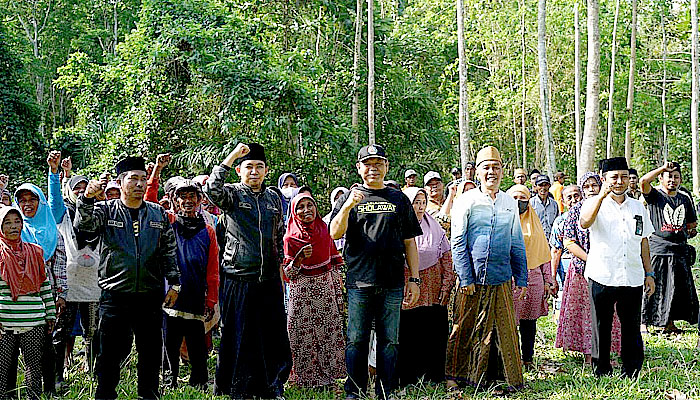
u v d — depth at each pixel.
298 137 19.48
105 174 7.03
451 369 6.08
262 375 5.68
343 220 5.63
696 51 24.03
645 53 34.19
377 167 5.83
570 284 6.93
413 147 23.88
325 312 6.44
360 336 5.76
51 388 5.96
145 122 18.16
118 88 19.19
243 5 20.03
